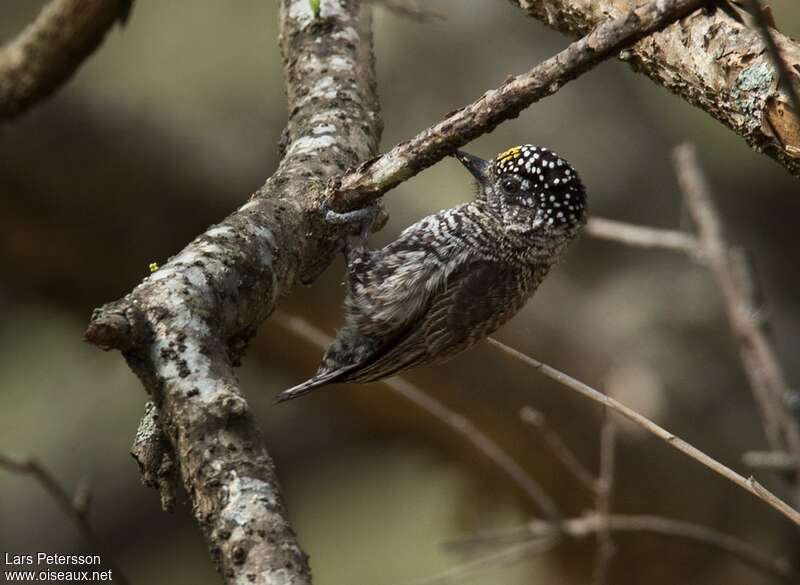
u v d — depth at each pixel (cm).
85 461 1638
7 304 1598
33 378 1617
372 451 1705
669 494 1323
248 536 420
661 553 1332
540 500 930
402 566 1574
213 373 467
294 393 756
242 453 442
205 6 1574
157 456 499
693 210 852
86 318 1520
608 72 1569
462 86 1497
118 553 1639
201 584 1645
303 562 417
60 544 1622
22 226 1416
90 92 1438
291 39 724
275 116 1516
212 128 1480
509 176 787
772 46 464
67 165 1402
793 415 766
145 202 1423
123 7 867
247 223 556
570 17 629
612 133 1505
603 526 873
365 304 759
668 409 1318
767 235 1584
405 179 570
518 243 786
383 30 1523
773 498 557
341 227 627
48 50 897
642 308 1369
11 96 928
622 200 1470
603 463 871
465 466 1500
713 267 825
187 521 1678
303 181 613
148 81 1499
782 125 531
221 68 1538
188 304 488
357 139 665
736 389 1327
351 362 780
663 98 1577
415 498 1648
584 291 1406
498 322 794
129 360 477
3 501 1633
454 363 1384
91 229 1424
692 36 568
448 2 1527
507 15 1520
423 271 768
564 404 1362
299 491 1694
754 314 805
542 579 1416
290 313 1391
